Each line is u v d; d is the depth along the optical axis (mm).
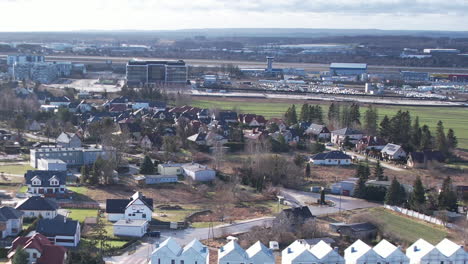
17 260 115625
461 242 144625
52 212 151000
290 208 158375
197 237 145125
